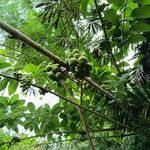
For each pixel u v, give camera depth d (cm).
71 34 436
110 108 408
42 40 449
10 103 425
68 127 437
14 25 532
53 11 399
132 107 393
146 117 394
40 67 312
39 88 301
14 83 350
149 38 393
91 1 356
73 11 406
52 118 434
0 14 542
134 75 388
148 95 382
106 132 502
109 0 330
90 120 438
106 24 370
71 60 276
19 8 544
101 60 398
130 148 552
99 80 392
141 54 393
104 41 365
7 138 432
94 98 424
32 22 457
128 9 343
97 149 576
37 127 434
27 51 420
